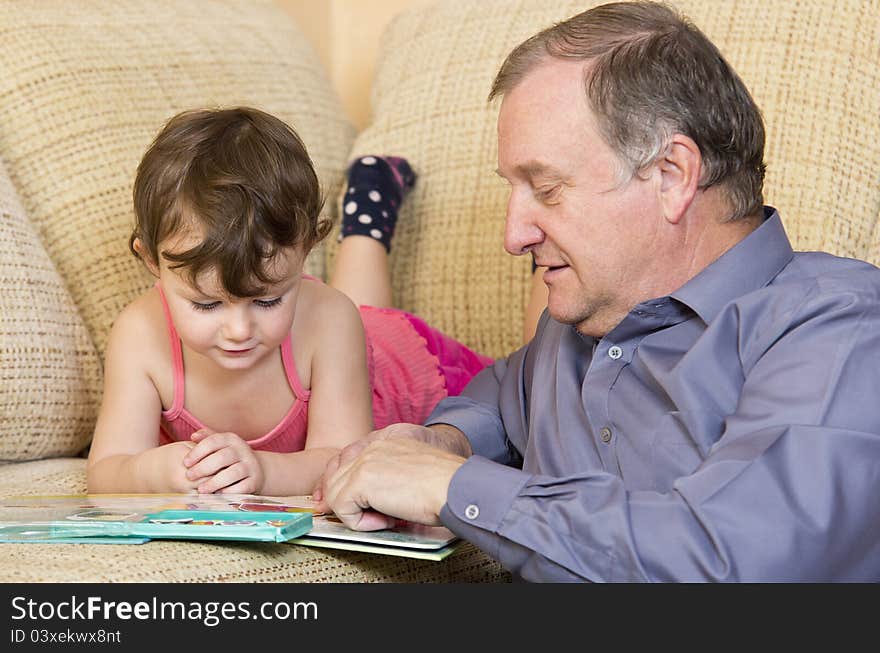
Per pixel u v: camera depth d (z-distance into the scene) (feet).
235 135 3.91
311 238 3.99
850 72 4.88
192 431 4.49
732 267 3.33
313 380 4.50
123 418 4.26
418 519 3.04
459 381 5.45
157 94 5.73
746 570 2.66
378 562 3.19
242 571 2.85
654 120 3.18
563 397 3.67
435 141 6.11
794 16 5.08
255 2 6.93
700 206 3.33
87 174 5.24
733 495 2.72
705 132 3.24
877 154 4.76
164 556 2.82
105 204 5.21
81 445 4.91
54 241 5.15
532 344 4.25
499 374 4.41
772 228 3.42
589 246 3.26
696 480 2.78
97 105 5.42
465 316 5.82
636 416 3.38
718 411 3.18
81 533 2.96
